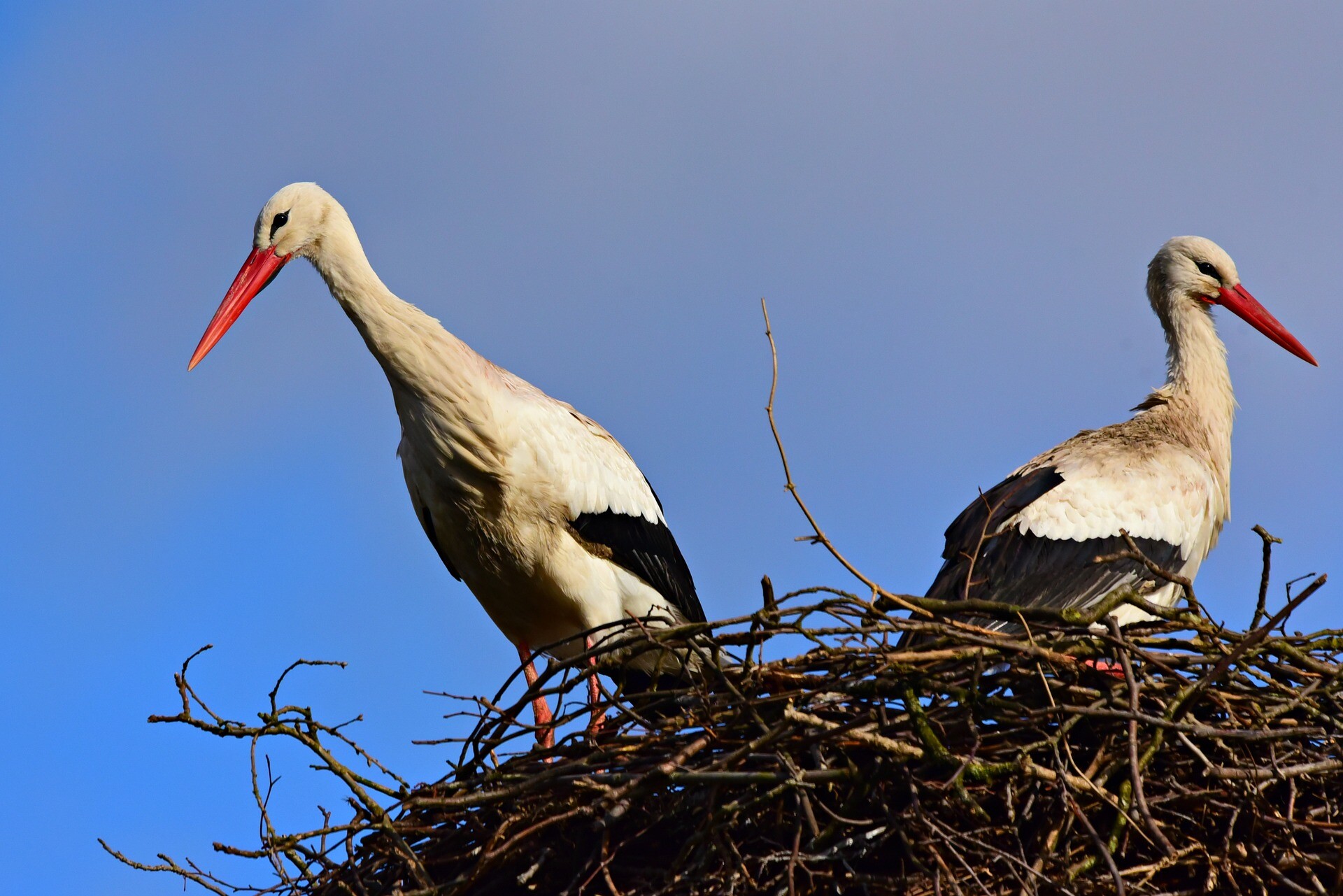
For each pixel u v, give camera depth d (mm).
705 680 10758
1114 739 10148
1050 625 10430
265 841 10852
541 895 10750
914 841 9688
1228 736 9617
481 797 10453
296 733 10820
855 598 10359
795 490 10797
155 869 10984
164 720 10727
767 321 11070
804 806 9656
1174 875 10180
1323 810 10312
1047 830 9891
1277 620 9672
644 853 10672
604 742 10898
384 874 11125
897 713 9953
